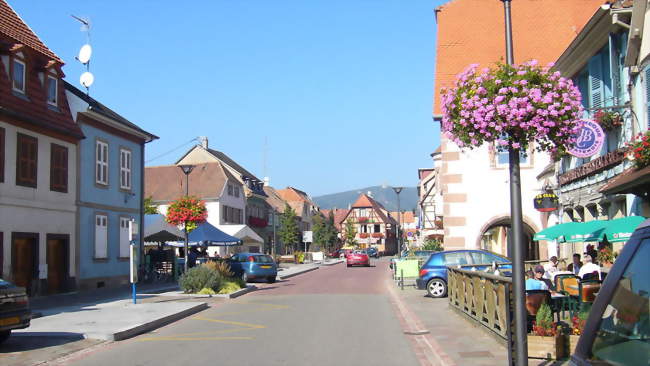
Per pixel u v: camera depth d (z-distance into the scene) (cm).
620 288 305
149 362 993
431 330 1297
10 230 2081
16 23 2312
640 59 1469
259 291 2630
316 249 9519
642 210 1466
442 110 840
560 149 816
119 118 2942
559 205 2220
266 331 1353
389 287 2716
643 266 290
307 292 2489
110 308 1772
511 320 782
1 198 2027
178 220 2752
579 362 318
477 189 2453
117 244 2866
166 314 1585
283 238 7838
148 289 2612
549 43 2706
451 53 2723
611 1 1573
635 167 1364
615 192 1388
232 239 3228
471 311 1372
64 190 2428
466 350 1027
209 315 1705
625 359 287
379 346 1131
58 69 2383
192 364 970
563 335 912
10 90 2088
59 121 2362
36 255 2228
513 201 748
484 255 2144
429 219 6172
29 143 2203
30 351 1085
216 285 2386
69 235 2461
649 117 1416
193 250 3622
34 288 2206
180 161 6988
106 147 2781
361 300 2098
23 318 1096
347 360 993
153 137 3189
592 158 1884
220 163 6469
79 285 2514
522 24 2775
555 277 1338
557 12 2788
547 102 756
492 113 765
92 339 1224
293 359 1005
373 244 11806
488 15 2817
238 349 1111
